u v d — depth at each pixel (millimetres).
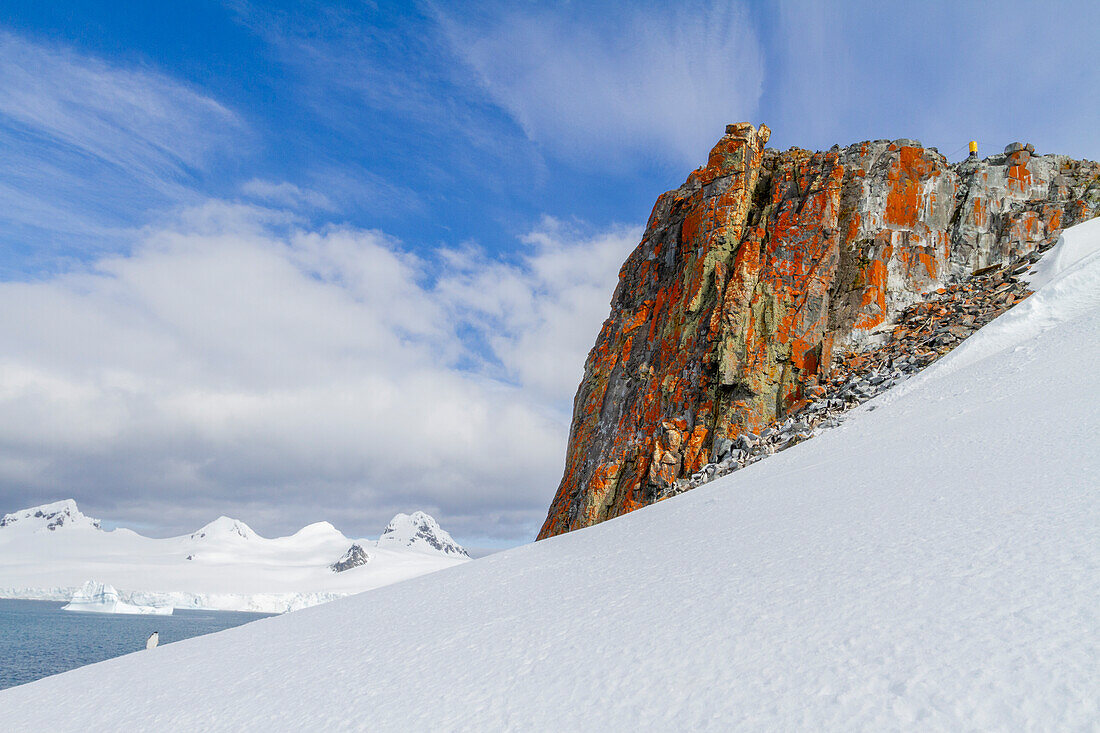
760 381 45562
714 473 41406
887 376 40312
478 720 10570
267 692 15188
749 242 50594
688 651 11109
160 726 14414
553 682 11391
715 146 56875
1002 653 8289
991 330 35562
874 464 22672
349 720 11961
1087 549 10609
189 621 197875
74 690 20016
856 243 47562
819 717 8031
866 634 9805
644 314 59312
